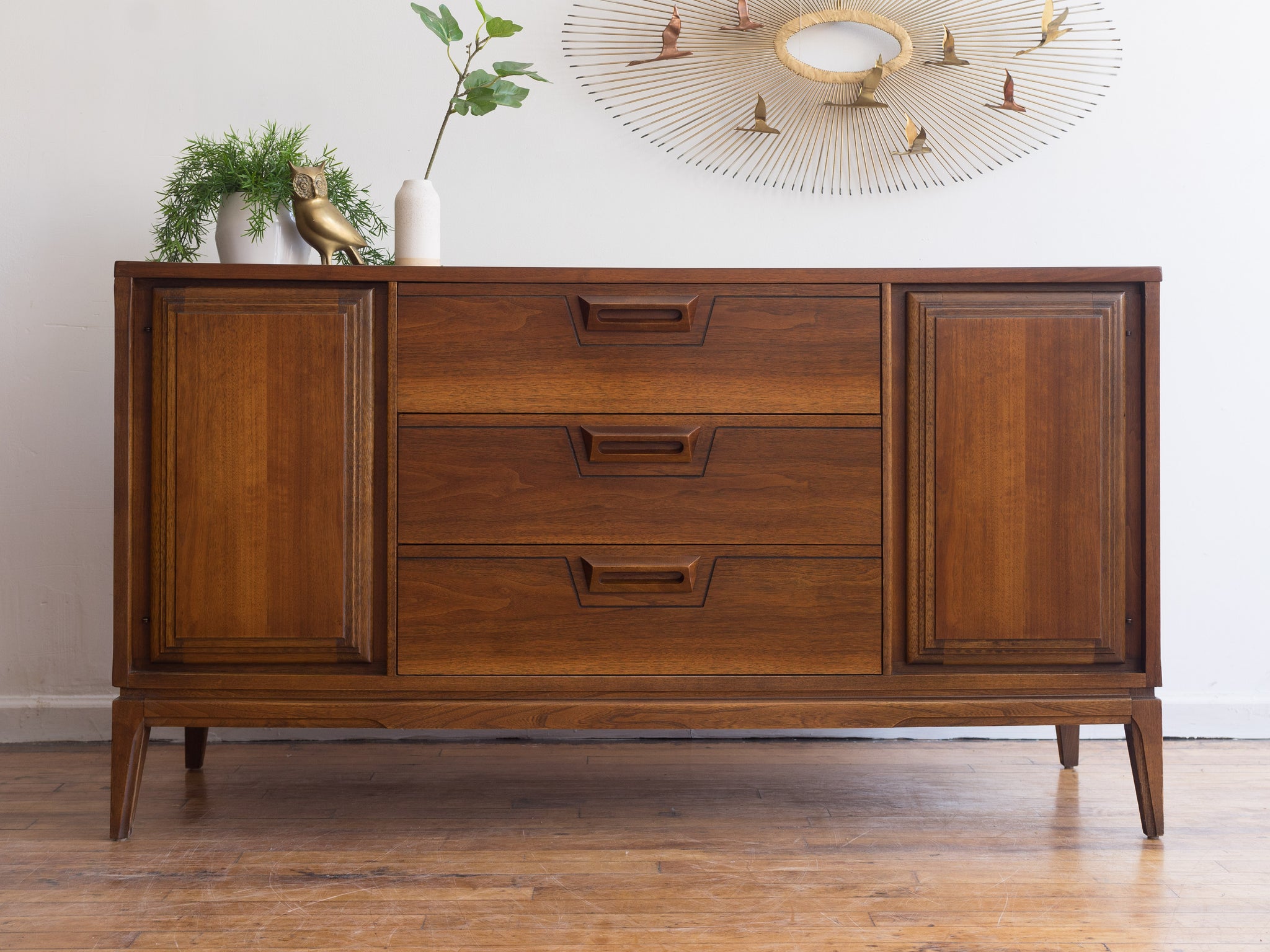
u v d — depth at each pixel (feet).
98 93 5.99
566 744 6.05
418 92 6.08
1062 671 4.49
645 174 6.16
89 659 6.04
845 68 6.12
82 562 6.02
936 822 4.70
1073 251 6.14
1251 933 3.55
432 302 4.39
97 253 6.01
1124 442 4.47
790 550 4.43
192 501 4.38
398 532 4.40
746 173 6.15
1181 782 5.27
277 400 4.38
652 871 4.11
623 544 4.41
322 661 4.43
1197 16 6.09
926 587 4.45
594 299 4.39
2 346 5.97
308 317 4.37
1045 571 4.45
